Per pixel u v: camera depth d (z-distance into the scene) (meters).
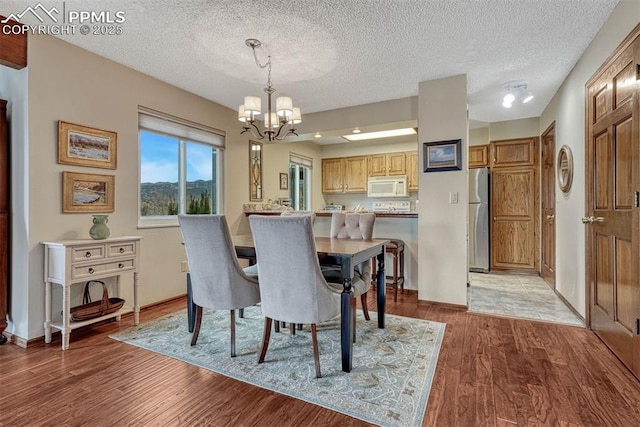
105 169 2.89
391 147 6.27
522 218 4.99
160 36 2.54
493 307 3.33
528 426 1.49
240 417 1.58
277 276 2.01
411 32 2.47
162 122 3.44
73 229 2.66
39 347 2.36
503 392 1.77
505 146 5.08
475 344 2.40
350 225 3.19
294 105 4.18
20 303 2.42
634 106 1.90
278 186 5.45
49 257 2.43
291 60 2.94
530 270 4.96
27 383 1.87
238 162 4.51
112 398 1.73
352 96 3.86
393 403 1.68
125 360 2.16
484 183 5.10
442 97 3.35
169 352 2.28
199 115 3.87
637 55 1.87
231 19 2.31
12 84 2.47
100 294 2.90
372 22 2.34
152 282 3.34
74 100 2.66
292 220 1.87
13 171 2.47
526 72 3.24
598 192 2.49
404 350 2.30
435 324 2.83
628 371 1.98
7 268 2.48
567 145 3.34
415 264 3.93
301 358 2.19
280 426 1.51
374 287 4.08
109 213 2.92
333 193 6.93
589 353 2.24
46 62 2.48
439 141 3.36
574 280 3.14
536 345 2.38
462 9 2.19
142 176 3.36
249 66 3.06
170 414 1.60
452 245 3.33
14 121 2.46
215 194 4.26
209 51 2.78
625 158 2.05
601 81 2.41
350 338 2.02
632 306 1.96
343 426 1.51
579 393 1.75
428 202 3.43
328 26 2.39
